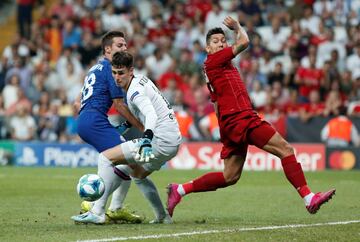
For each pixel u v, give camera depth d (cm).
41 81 6172
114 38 2341
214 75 2316
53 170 4825
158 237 1939
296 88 5712
